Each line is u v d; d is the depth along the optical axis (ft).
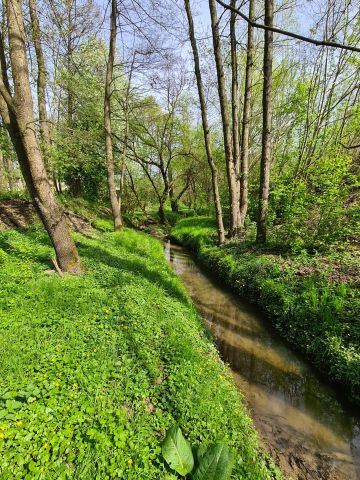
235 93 47.16
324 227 31.76
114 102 64.03
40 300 18.54
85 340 15.43
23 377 12.02
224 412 13.17
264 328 26.08
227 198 71.46
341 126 40.83
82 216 54.60
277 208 41.68
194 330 20.88
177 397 12.92
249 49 42.68
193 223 73.67
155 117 79.10
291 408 16.99
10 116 20.75
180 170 104.27
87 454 9.49
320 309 22.15
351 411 16.89
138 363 14.60
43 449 9.34
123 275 25.86
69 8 45.16
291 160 57.67
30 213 41.65
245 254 37.55
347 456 14.05
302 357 21.66
